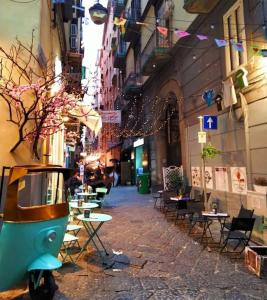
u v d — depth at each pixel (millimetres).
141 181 18422
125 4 24938
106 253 5895
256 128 7613
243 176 8266
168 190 12203
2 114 5664
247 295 4090
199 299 3975
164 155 17328
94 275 4820
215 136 9992
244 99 8094
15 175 3439
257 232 6555
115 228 8367
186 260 5590
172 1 14086
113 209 11867
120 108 29469
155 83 17781
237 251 6102
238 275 4828
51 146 9297
